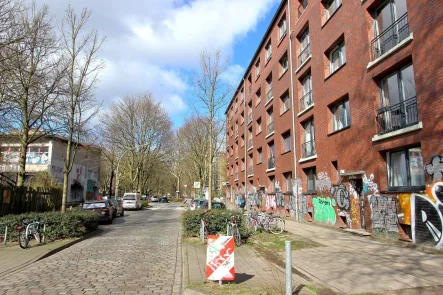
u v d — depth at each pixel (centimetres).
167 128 4912
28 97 1638
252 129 3319
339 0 1577
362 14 1296
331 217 1538
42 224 1185
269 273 736
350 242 1087
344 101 1498
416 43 985
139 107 4631
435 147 898
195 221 1291
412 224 972
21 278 694
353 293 559
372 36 1256
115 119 4391
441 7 891
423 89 948
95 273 741
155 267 809
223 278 617
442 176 871
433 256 812
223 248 627
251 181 3394
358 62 1314
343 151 1423
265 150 2778
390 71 1146
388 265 739
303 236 1262
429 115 923
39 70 1482
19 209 1716
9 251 992
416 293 544
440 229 873
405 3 1097
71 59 1460
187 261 861
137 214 3056
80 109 1498
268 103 2681
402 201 1024
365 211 1230
